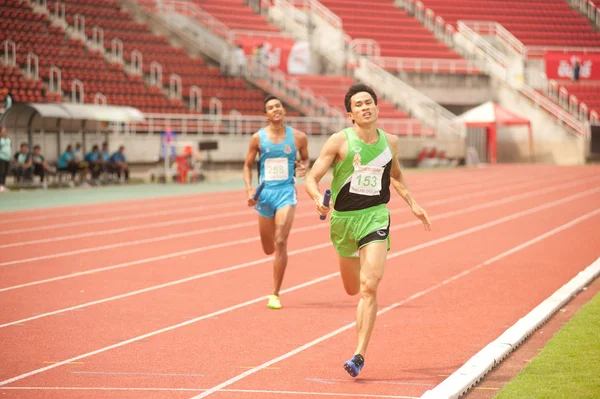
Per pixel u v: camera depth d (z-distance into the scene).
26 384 12.38
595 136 90.19
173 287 21.11
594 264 24.39
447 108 96.81
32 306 18.56
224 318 17.41
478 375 12.59
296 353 14.42
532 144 89.81
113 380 12.60
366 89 13.19
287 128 19.31
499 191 54.94
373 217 13.16
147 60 76.69
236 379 12.71
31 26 72.19
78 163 55.88
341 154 13.18
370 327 12.71
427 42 98.94
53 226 34.72
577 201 47.75
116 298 19.58
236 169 71.69
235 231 33.50
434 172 75.38
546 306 18.03
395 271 23.83
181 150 62.88
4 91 59.41
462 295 20.12
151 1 84.38
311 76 87.44
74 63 70.44
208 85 78.38
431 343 15.23
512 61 98.44
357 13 100.44
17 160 53.31
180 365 13.54
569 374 12.66
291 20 94.12
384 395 11.87
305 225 35.84
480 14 106.44
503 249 28.47
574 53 98.56
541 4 111.81
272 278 22.56
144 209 42.28
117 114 55.53
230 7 93.75
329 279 22.48
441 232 33.41
